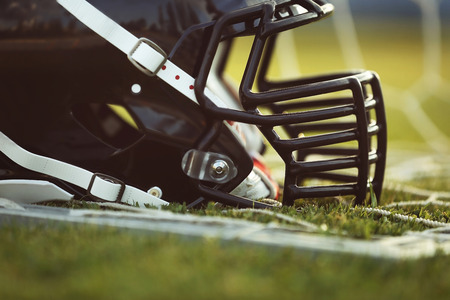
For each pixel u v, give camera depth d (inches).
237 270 38.1
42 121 46.3
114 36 45.4
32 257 38.9
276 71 151.6
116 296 36.5
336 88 45.7
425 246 40.9
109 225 41.7
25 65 46.0
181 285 36.9
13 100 46.2
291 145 45.9
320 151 52.2
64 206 46.3
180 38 45.7
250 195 47.6
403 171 69.7
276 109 51.9
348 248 39.8
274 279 37.7
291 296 36.6
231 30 45.8
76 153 46.4
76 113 48.2
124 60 45.8
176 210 45.1
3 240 40.6
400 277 38.1
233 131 46.1
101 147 46.4
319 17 46.3
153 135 46.0
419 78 149.9
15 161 46.1
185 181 46.4
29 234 41.4
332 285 37.2
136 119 46.0
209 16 45.9
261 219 43.8
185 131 45.9
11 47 46.0
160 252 39.2
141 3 45.7
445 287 37.5
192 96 45.6
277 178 64.8
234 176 46.3
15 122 46.3
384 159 48.1
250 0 46.0
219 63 60.9
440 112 121.2
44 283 37.5
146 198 46.2
